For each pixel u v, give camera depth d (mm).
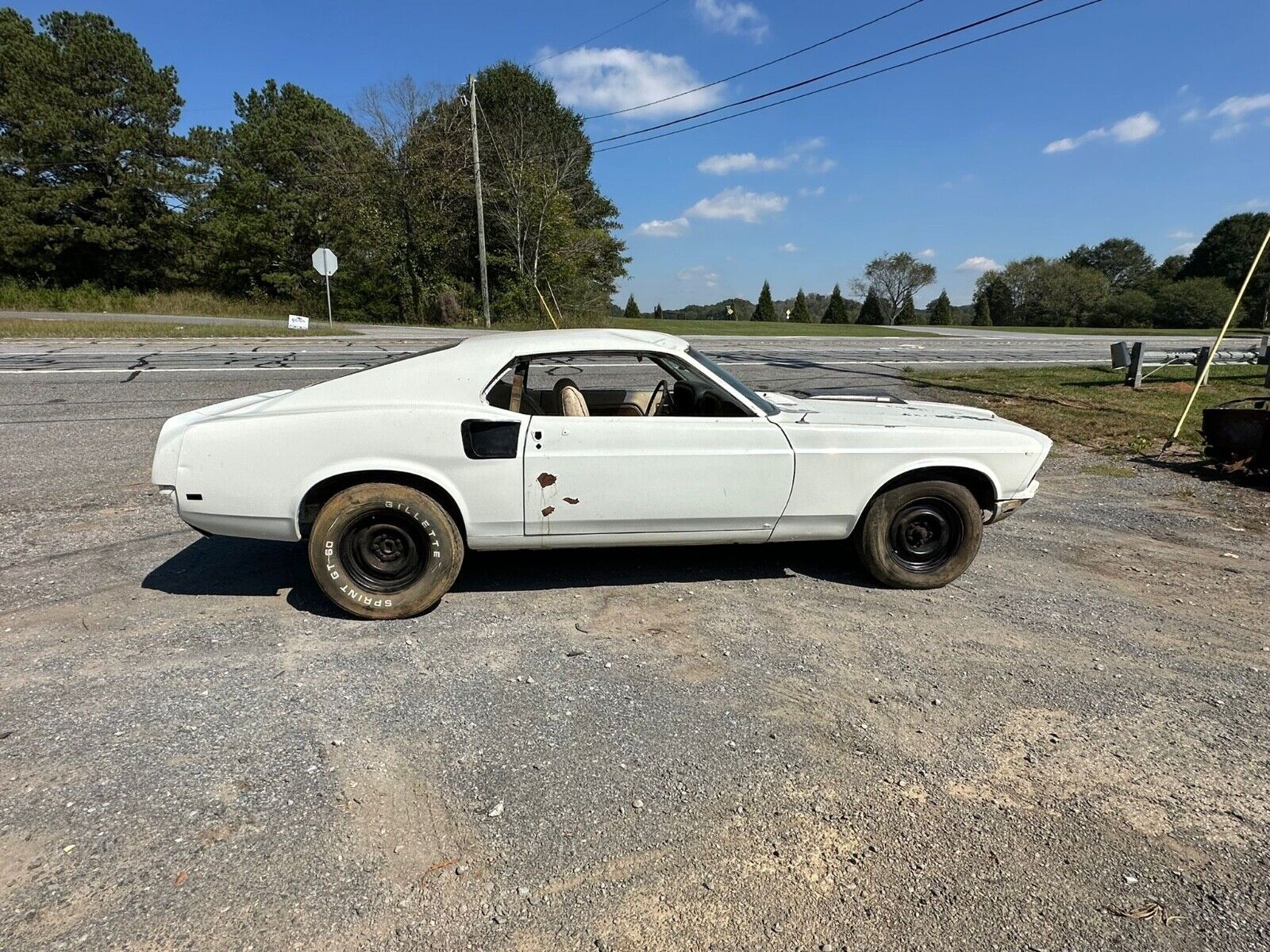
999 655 3379
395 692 2988
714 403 4070
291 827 2213
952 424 4117
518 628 3574
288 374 11570
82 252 36781
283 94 42594
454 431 3490
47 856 2068
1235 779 2516
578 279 33938
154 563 4320
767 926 1886
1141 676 3205
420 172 30172
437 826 2238
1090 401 10664
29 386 10109
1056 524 5391
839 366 15273
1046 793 2426
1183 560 4688
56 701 2861
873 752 2637
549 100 40719
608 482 3629
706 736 2717
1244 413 6590
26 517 5074
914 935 1864
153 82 37719
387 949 1800
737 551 4691
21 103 33656
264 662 3209
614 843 2178
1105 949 1831
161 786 2379
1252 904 1979
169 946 1787
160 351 14586
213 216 38531
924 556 4141
